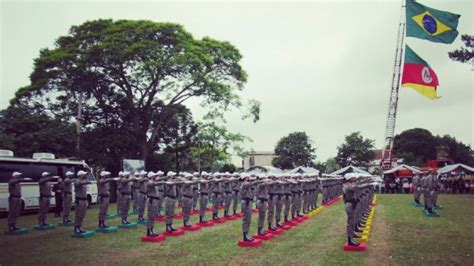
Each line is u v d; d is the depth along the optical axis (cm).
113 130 3762
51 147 3281
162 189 2150
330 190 3547
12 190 1728
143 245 1438
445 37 2633
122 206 1930
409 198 3738
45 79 3394
